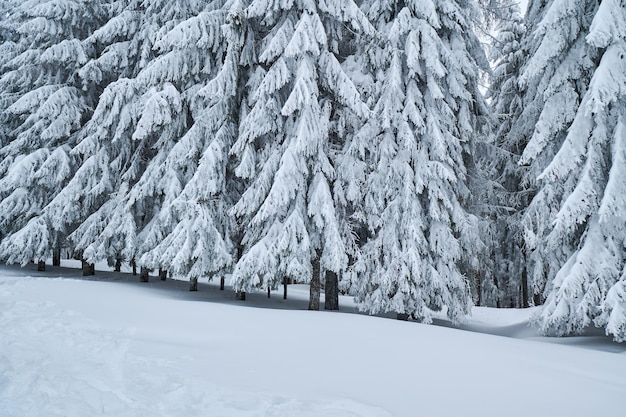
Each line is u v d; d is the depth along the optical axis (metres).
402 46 14.61
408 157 14.06
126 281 19.91
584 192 10.99
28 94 21.28
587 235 11.27
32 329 8.21
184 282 22.23
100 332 8.24
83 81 20.62
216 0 17.34
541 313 11.83
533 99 15.24
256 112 13.88
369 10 15.46
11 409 4.36
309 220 13.94
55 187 21.41
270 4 13.78
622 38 10.86
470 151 15.92
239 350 7.32
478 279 25.55
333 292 16.80
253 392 4.99
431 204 13.79
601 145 11.43
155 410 4.52
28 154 22.16
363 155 13.99
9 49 27.02
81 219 20.38
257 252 13.27
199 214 15.06
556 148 13.04
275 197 12.84
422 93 15.06
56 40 22.47
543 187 13.08
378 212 14.32
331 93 15.07
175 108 16.78
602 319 10.30
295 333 8.85
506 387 5.71
